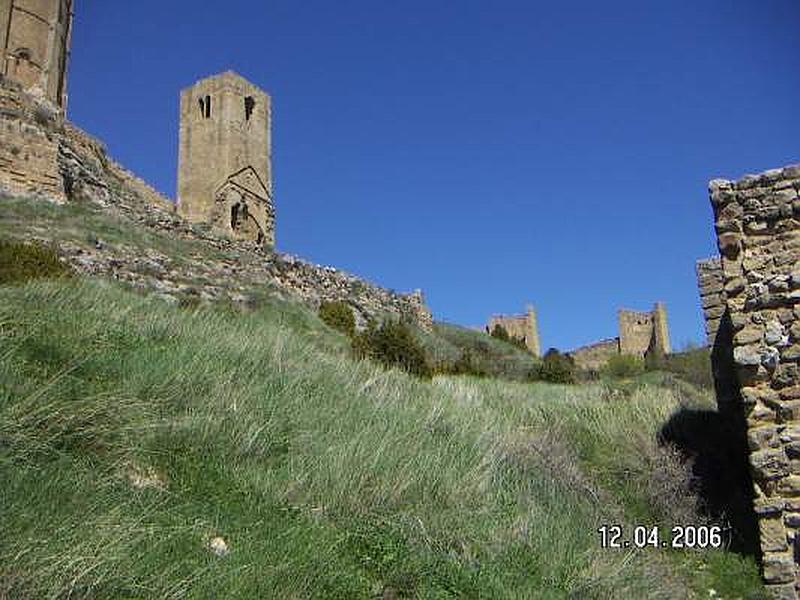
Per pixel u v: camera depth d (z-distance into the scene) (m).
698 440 13.58
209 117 51.53
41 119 29.83
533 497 9.70
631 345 65.12
